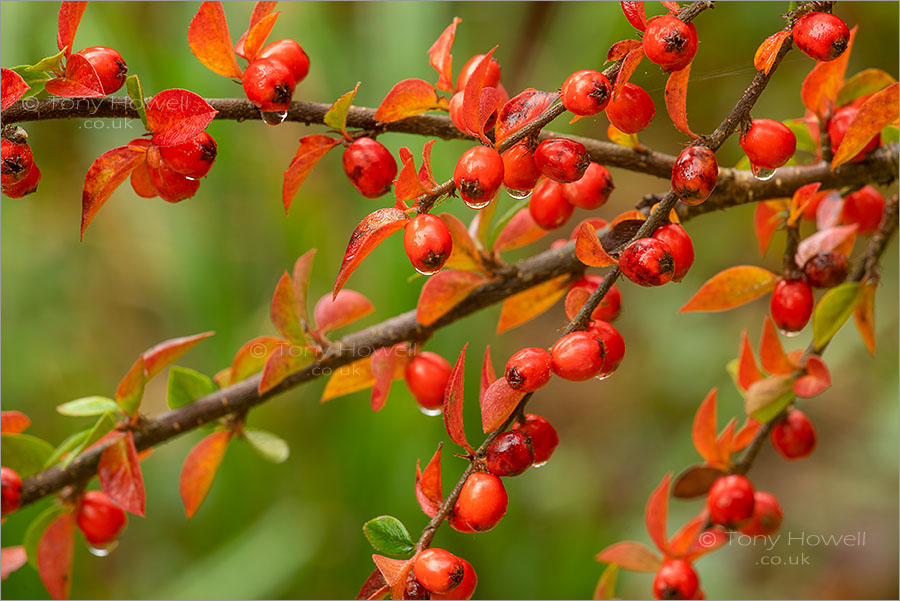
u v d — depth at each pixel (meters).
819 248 0.46
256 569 0.74
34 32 0.84
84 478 0.45
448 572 0.39
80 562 0.77
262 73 0.41
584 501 0.83
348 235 0.86
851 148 0.42
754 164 0.41
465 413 0.78
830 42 0.39
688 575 0.46
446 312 0.45
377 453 0.76
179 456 0.83
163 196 0.42
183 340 0.45
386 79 0.87
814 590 0.81
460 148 0.82
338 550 0.76
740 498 0.45
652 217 0.40
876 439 0.86
